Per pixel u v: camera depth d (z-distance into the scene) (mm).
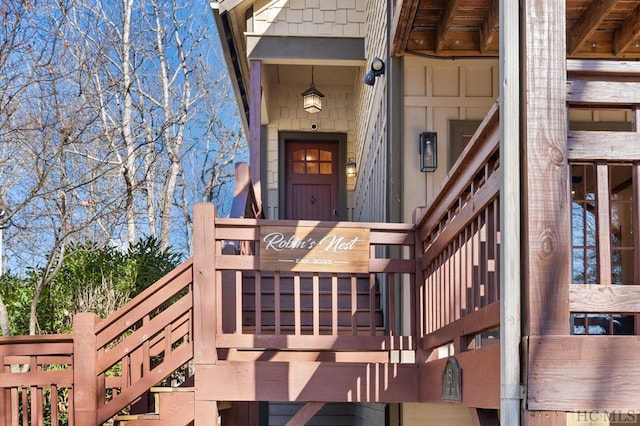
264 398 3957
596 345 2334
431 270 4020
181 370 6883
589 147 2443
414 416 5035
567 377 2322
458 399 3135
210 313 3977
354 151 10453
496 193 2652
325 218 10539
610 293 2381
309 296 6094
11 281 7211
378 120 6582
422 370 4020
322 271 4141
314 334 4098
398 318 5309
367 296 6172
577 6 4609
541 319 2344
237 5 7438
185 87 16688
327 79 10156
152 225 13438
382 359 4789
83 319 3971
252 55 7660
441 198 3717
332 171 10648
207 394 3938
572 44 4852
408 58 5570
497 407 2604
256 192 7516
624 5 4492
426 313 4117
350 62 7816
